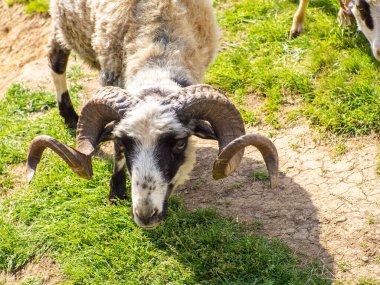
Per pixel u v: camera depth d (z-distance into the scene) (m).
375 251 2.09
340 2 2.65
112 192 2.31
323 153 2.39
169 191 1.99
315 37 2.78
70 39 2.42
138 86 2.03
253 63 2.73
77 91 2.79
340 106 2.48
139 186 1.90
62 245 2.21
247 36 2.86
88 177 1.99
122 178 2.29
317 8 2.89
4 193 2.42
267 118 2.52
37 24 3.47
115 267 2.14
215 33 2.25
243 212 2.24
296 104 2.55
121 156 2.21
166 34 2.11
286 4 2.95
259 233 2.17
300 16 2.77
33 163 1.98
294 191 2.29
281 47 2.76
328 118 2.46
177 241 2.15
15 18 3.58
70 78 2.86
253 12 2.96
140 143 1.90
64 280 2.13
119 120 1.95
